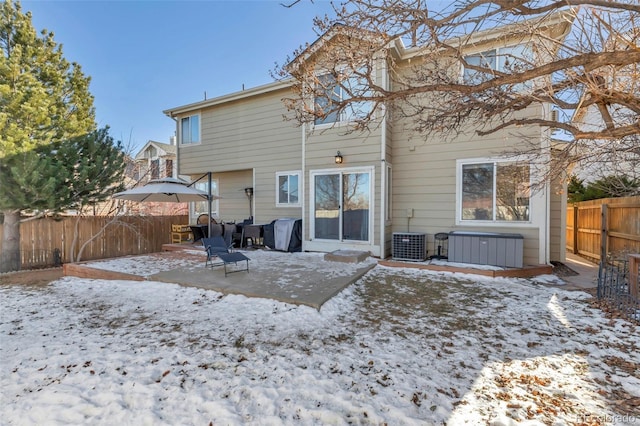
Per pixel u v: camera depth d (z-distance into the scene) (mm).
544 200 6547
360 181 7828
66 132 8039
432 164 7703
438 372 2689
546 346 3164
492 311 4199
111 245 10320
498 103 3523
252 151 10570
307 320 3889
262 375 2656
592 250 8188
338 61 3516
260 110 10391
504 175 6910
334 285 5062
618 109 3848
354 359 2918
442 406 2244
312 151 8422
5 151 6609
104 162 8586
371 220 7680
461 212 7395
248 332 3551
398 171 8086
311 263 6934
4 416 2184
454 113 3811
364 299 4730
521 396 2355
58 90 8141
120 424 2094
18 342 3391
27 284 6207
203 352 3064
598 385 2488
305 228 8578
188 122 11789
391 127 8000
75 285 5910
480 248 6562
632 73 2885
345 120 7922
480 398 2332
